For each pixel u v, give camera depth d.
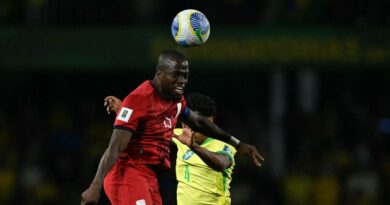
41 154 63.81
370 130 64.25
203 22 30.30
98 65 60.31
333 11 62.59
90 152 64.25
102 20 63.78
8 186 63.19
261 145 63.59
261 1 63.47
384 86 70.00
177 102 29.45
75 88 71.88
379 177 61.25
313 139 63.00
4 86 71.50
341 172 61.47
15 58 60.84
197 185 32.56
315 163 62.03
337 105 66.06
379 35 59.31
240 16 63.09
